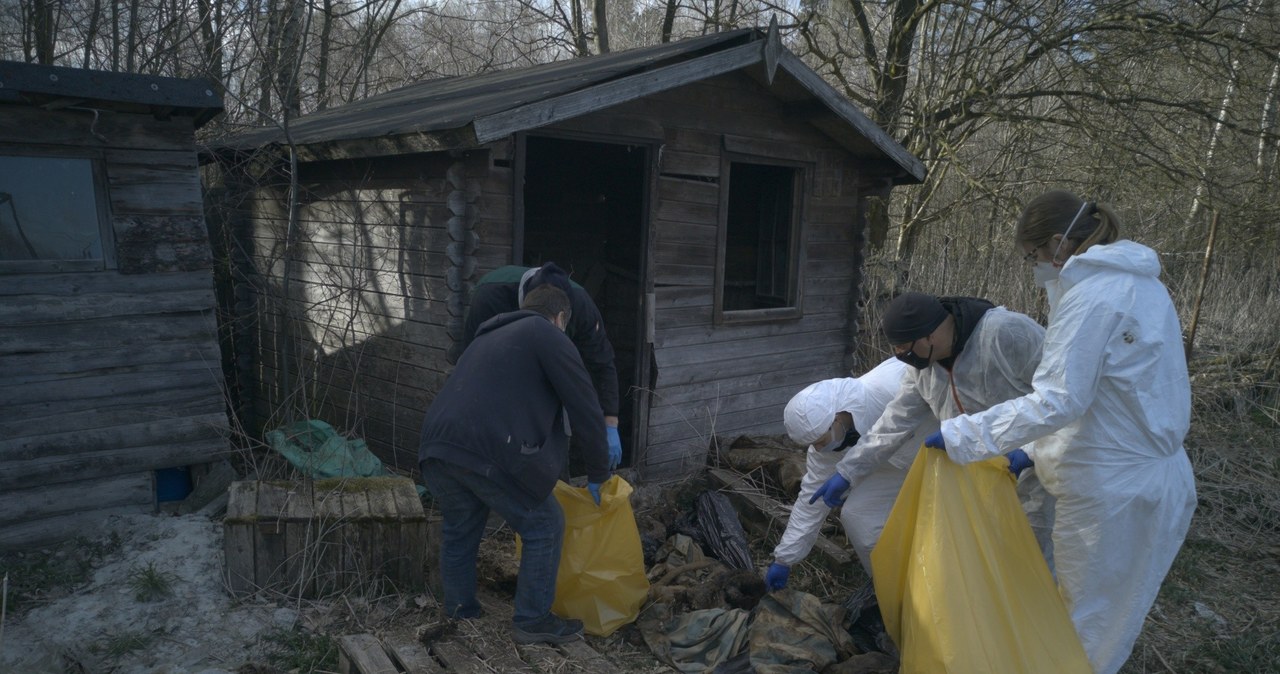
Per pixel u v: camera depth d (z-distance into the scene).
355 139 4.59
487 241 4.45
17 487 3.88
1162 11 9.79
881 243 9.74
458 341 4.40
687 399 5.45
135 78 3.86
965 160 11.19
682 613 3.54
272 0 7.21
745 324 5.70
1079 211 2.75
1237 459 5.89
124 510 4.15
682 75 4.62
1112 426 2.68
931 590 2.74
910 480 2.92
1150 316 2.62
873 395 3.47
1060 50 9.57
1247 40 9.15
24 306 3.84
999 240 11.77
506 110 3.96
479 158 4.25
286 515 3.55
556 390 3.08
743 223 6.30
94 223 4.01
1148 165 9.41
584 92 4.23
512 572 3.76
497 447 2.98
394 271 4.91
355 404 5.18
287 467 4.63
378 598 3.56
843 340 6.41
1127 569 2.74
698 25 15.98
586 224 6.71
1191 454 5.96
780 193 6.02
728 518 4.30
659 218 5.10
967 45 10.09
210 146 5.57
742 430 5.81
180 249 4.21
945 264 8.77
